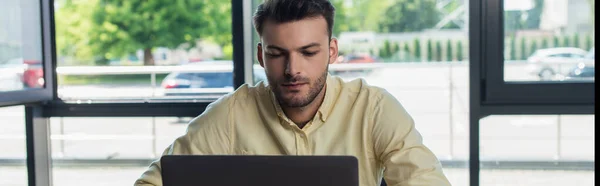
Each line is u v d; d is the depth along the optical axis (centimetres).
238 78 290
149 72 305
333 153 134
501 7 276
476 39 277
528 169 288
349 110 136
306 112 131
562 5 274
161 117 300
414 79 293
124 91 308
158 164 133
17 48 299
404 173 127
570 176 285
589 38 275
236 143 137
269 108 135
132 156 314
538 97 277
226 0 290
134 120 307
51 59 310
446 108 292
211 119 139
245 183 97
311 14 114
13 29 300
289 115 132
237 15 286
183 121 302
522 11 276
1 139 309
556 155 285
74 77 311
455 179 292
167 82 304
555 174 287
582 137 280
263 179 97
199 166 98
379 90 140
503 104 279
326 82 131
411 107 295
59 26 310
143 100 305
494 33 276
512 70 279
